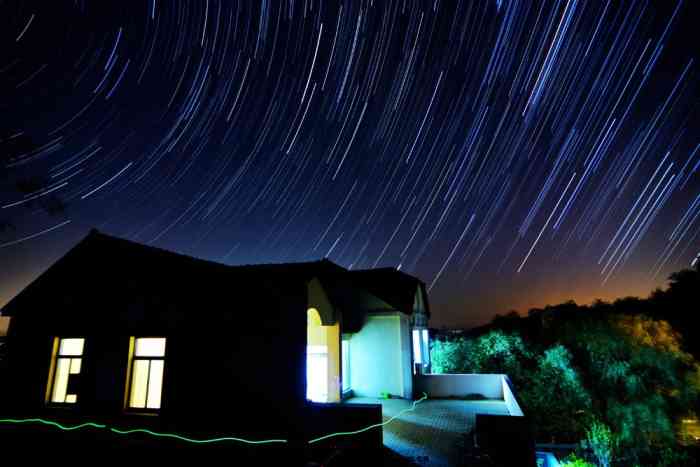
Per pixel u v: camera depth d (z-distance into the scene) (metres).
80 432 9.98
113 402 9.96
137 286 10.68
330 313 13.67
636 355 18.62
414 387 16.33
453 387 16.12
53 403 10.48
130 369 10.20
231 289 10.21
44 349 10.88
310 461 8.70
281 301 9.88
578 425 17.62
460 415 12.94
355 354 16.14
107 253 11.22
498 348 20.75
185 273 10.74
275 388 9.34
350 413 9.11
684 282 21.31
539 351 20.39
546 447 16.62
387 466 8.59
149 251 11.52
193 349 9.88
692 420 17.55
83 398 10.20
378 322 16.23
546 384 18.97
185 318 10.10
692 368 18.42
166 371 9.87
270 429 9.09
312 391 13.73
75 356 10.82
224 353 9.77
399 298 16.97
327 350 13.92
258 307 9.94
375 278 18.94
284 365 9.42
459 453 9.31
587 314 20.98
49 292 11.31
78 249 11.41
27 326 11.20
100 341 10.51
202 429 9.32
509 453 8.79
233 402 9.41
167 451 9.35
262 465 8.84
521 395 19.05
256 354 9.62
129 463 9.48
